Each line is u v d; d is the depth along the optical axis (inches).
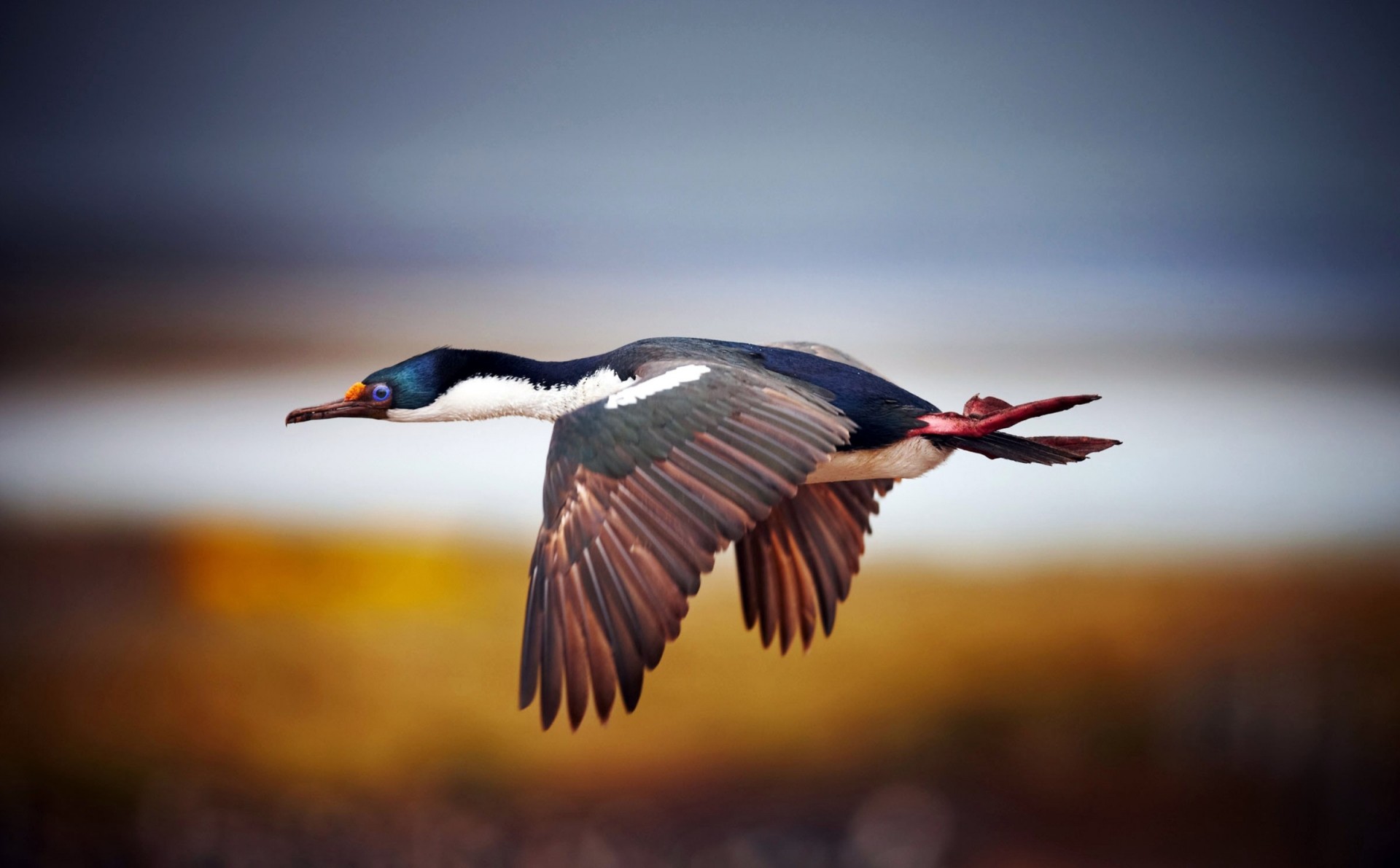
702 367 472.4
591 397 478.0
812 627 478.6
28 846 510.6
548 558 469.1
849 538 478.9
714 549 468.8
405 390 480.4
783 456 470.3
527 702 467.5
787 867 509.7
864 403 475.2
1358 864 511.5
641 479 469.7
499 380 480.1
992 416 474.6
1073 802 514.6
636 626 467.8
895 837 510.6
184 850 510.6
